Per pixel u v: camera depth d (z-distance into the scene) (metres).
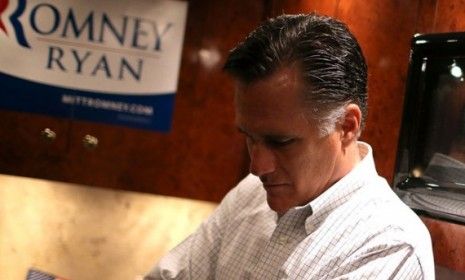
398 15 1.62
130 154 1.85
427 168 1.22
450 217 1.17
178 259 1.05
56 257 2.10
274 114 0.73
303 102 0.73
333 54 0.75
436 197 1.20
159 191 1.88
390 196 0.91
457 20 1.49
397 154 1.28
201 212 2.15
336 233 0.85
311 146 0.77
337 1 1.70
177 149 1.87
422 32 1.58
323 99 0.74
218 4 1.82
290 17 0.79
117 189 1.86
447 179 1.18
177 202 2.14
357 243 0.83
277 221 0.93
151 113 1.84
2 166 1.81
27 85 1.78
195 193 1.90
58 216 2.09
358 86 0.79
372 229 0.83
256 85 0.73
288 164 0.78
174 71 1.83
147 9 1.78
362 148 0.96
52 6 1.75
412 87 1.24
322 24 0.77
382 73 1.65
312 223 0.88
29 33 1.75
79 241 2.11
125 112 1.83
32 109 1.79
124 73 1.81
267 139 0.76
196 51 1.83
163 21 1.80
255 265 0.93
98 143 1.83
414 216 0.89
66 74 1.78
